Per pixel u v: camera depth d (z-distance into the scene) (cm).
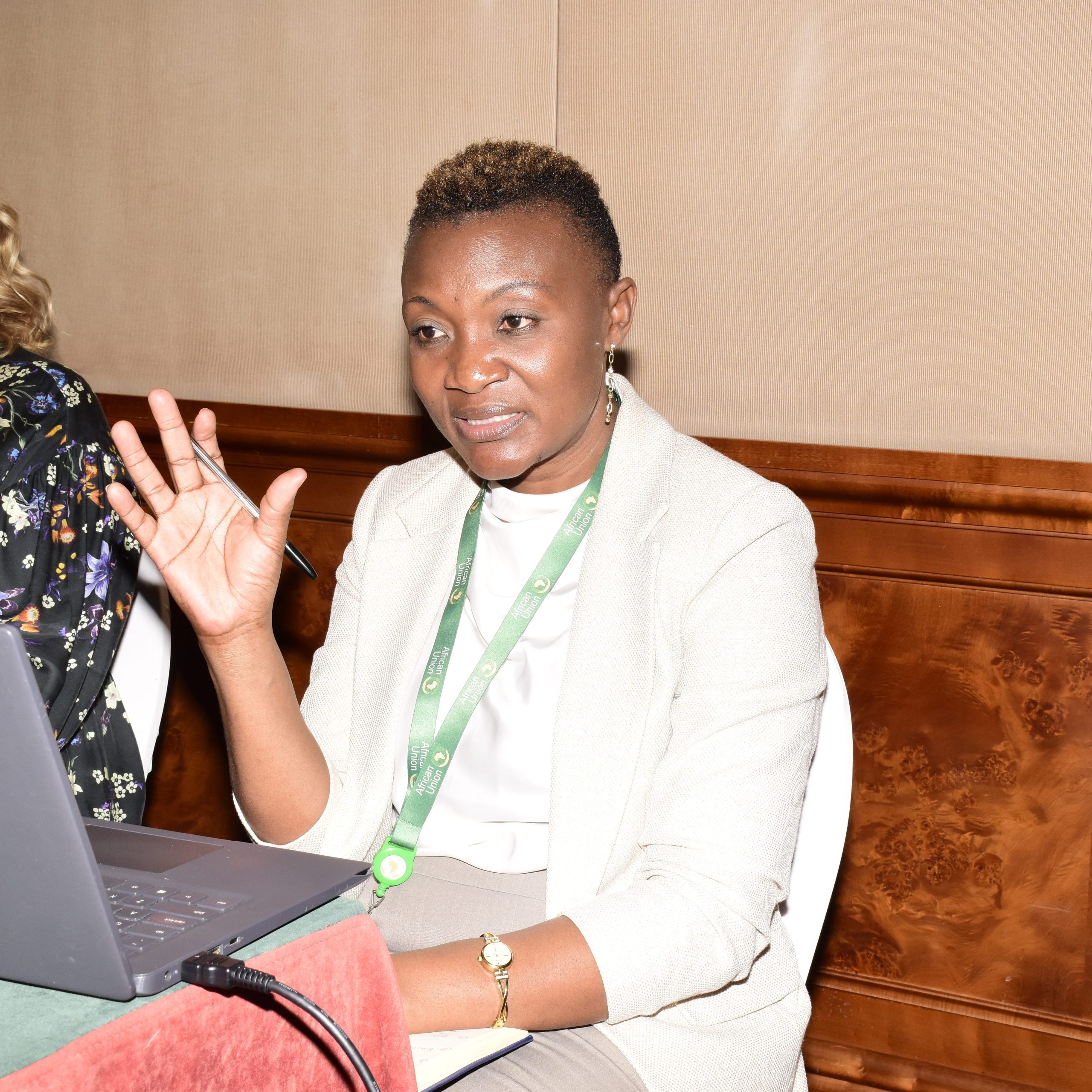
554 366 120
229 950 74
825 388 210
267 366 252
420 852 129
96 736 164
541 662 127
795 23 202
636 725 121
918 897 213
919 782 211
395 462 242
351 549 151
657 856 116
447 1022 101
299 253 245
